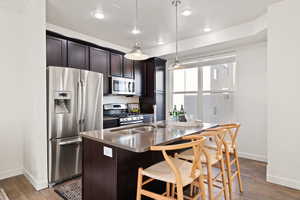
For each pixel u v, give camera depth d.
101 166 1.79
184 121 2.85
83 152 2.04
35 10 2.40
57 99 2.66
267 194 2.31
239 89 3.85
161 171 1.56
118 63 4.23
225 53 4.05
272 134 2.60
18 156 2.96
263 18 2.84
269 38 2.61
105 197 1.75
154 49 4.68
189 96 4.80
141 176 1.56
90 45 3.63
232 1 2.50
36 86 2.41
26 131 2.81
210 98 4.43
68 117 2.73
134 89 4.55
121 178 1.68
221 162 2.08
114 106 4.51
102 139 1.73
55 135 2.59
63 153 2.68
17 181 2.70
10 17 2.86
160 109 4.89
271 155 2.62
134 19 3.03
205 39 3.73
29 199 2.22
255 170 3.08
